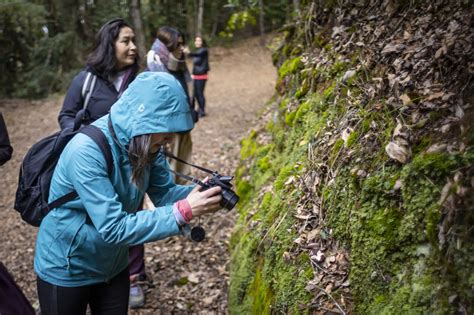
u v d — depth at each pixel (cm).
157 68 388
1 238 477
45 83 1414
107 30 274
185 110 165
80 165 172
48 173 193
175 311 308
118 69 283
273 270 227
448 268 149
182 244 397
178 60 394
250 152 460
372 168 192
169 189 215
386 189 179
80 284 198
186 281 340
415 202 166
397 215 174
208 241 396
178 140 389
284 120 357
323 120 267
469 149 157
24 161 197
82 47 1500
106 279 208
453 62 195
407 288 161
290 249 220
